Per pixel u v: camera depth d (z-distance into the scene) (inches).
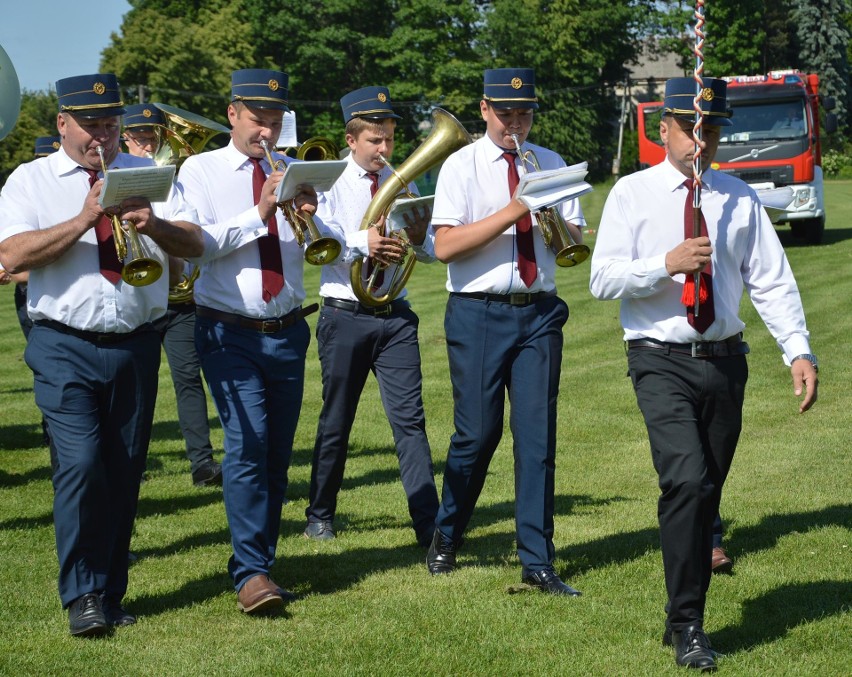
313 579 199.6
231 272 185.8
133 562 212.7
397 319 227.3
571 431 327.0
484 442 195.3
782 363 411.5
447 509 200.8
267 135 189.9
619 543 216.4
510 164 194.7
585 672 153.6
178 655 161.0
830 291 591.8
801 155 817.5
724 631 168.9
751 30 2372.0
